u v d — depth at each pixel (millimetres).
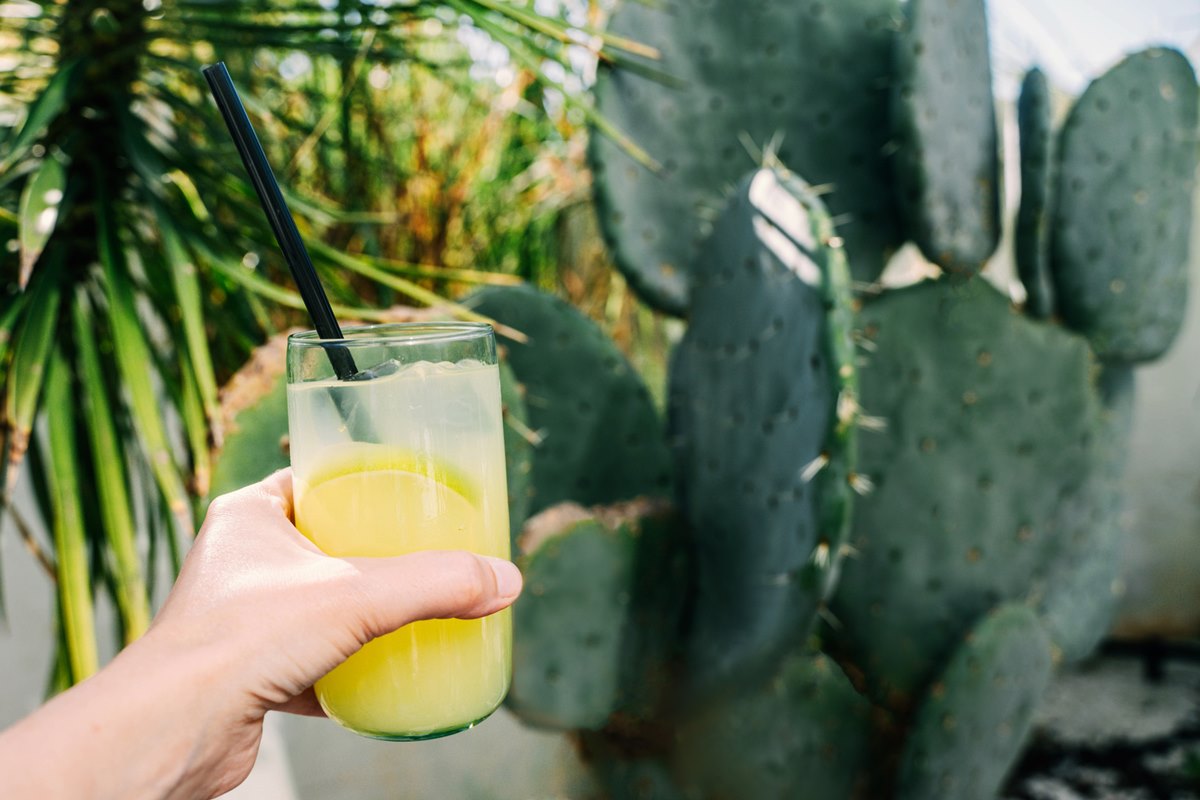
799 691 800
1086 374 841
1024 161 841
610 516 733
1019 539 838
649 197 860
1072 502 847
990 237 855
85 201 765
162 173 733
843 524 672
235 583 426
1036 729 1244
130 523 660
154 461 632
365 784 934
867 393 828
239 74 876
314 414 447
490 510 463
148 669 406
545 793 1018
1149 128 876
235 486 616
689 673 749
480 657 456
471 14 741
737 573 715
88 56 748
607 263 1259
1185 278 932
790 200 704
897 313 826
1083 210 866
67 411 675
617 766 844
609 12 858
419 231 1112
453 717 452
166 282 783
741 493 709
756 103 867
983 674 794
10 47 800
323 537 446
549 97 1081
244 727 420
